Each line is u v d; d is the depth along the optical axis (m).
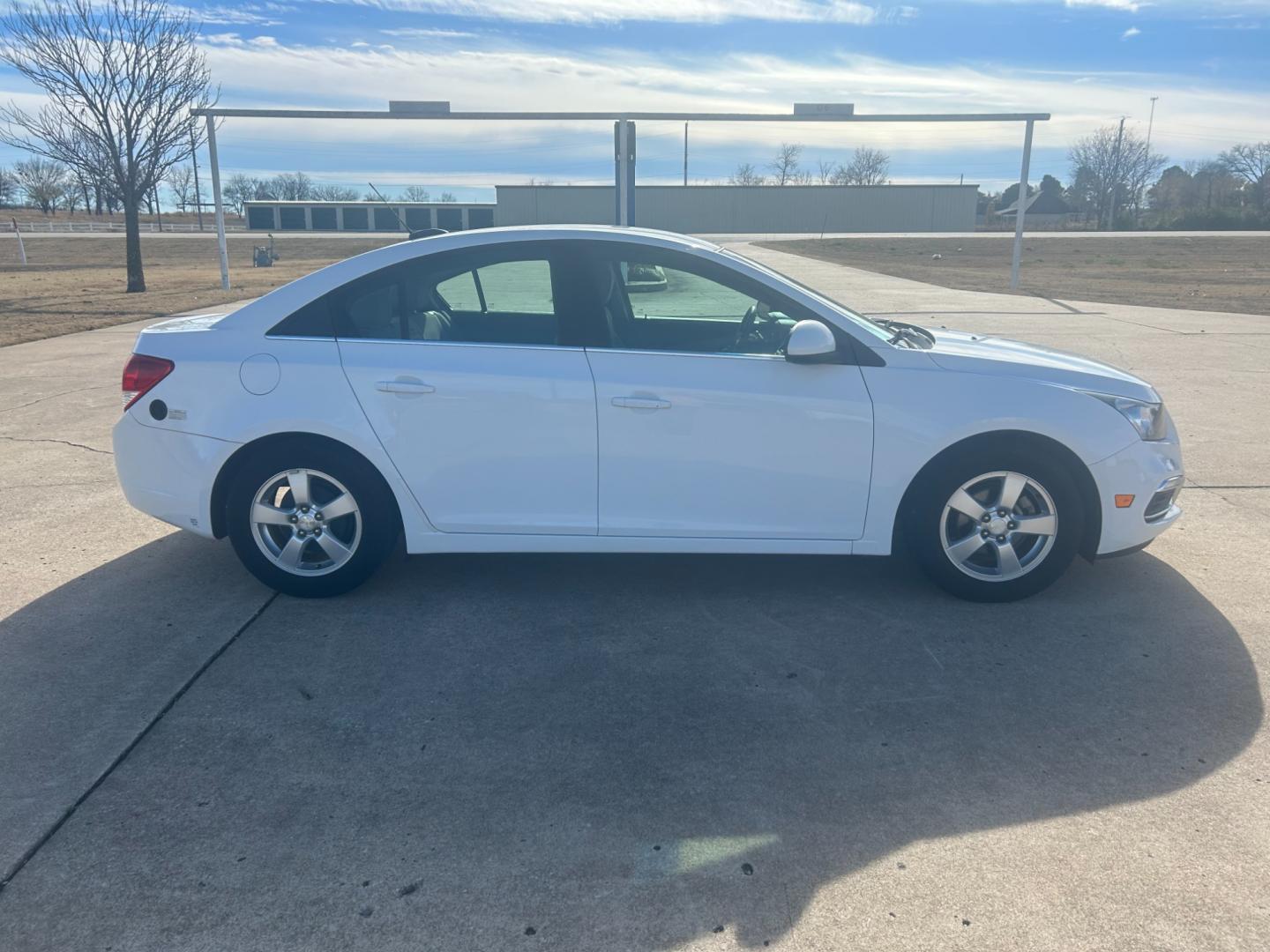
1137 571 4.79
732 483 4.22
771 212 75.75
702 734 3.35
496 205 68.38
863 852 2.73
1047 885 2.59
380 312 4.31
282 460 4.29
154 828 2.85
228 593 4.57
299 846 2.77
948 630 4.14
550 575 4.79
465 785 3.06
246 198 102.56
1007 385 4.18
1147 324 14.93
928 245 50.69
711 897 2.56
